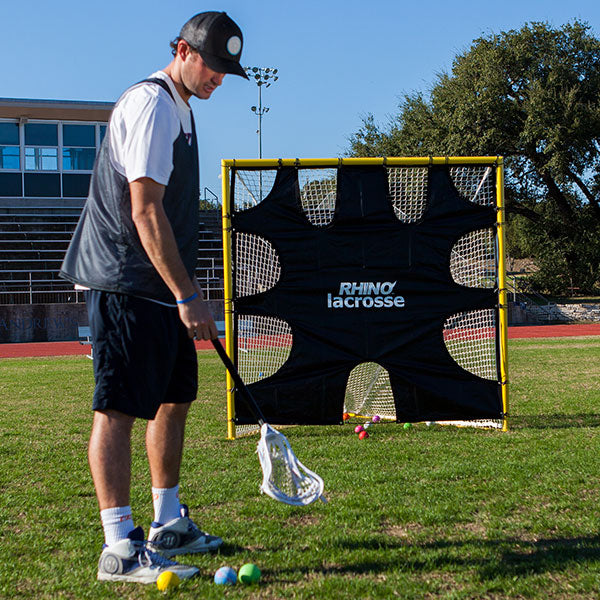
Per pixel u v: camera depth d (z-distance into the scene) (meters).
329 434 5.98
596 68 33.00
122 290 2.70
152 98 2.66
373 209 6.19
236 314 6.05
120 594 2.56
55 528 3.38
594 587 2.54
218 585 2.61
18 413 7.14
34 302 26.50
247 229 6.14
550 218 36.09
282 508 3.65
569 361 11.83
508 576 2.66
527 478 4.18
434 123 35.16
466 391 6.11
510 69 33.25
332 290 6.16
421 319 6.17
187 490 4.05
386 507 3.63
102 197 2.80
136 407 2.69
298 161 6.14
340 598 2.47
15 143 29.89
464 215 6.27
